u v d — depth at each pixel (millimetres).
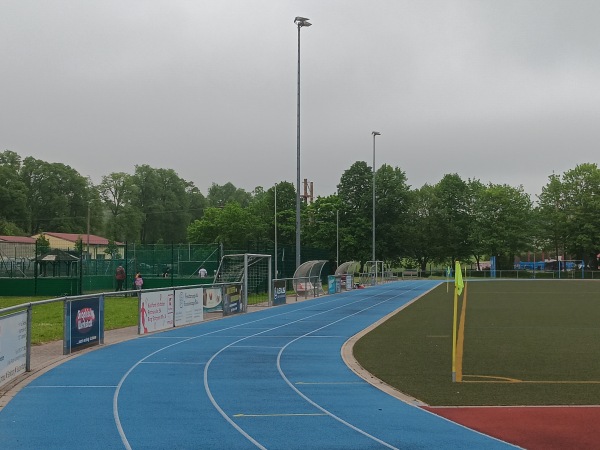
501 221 105250
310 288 46312
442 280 86375
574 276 95500
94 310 19250
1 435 9484
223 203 160750
